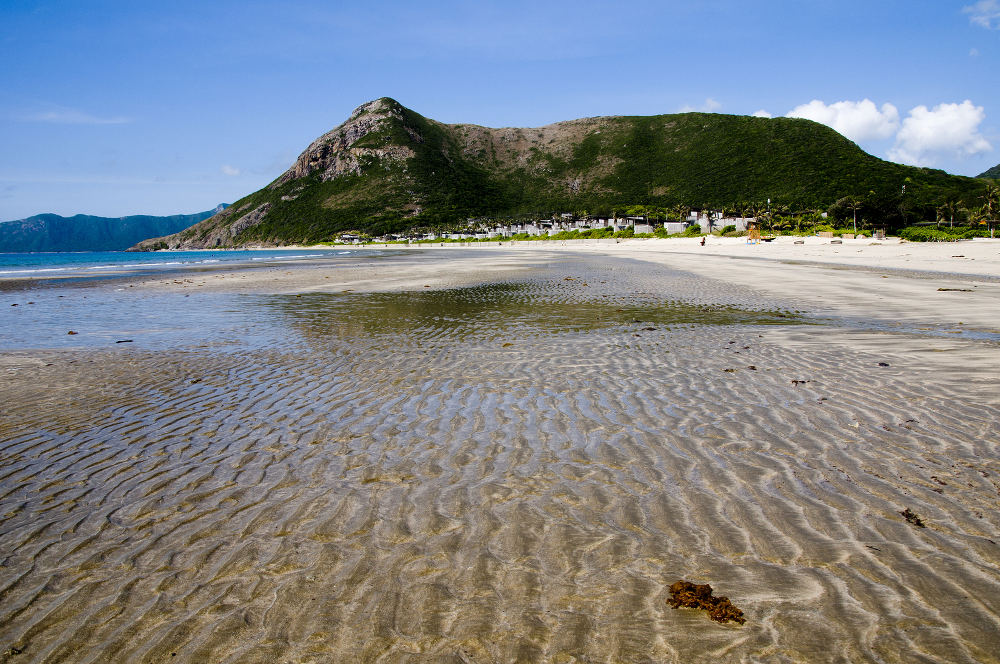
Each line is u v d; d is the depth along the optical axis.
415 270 32.84
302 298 18.42
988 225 70.69
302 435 5.48
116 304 17.45
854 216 82.75
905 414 5.55
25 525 3.79
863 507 3.72
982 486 3.97
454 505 3.95
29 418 6.12
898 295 15.09
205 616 2.81
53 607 2.91
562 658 2.46
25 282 27.19
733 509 3.76
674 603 2.79
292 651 2.55
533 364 8.30
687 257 42.28
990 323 10.49
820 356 8.26
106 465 4.80
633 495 4.02
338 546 3.44
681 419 5.66
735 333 10.45
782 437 5.07
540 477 4.38
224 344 10.51
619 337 10.36
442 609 2.81
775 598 2.83
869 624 2.61
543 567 3.16
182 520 3.81
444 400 6.57
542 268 32.81
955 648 2.44
